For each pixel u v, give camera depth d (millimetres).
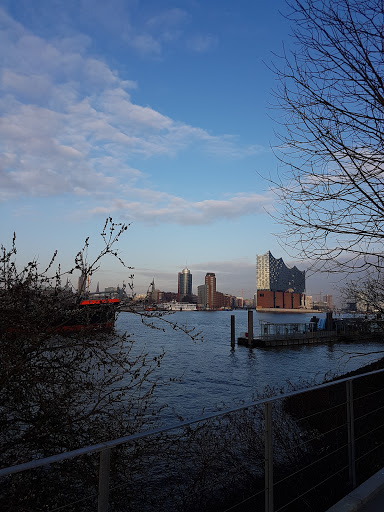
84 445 3863
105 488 2146
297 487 4332
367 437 5688
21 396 3807
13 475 3211
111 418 4082
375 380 9227
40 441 3703
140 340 52406
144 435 2348
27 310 3855
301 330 55969
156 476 3656
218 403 16484
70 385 4051
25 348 3762
